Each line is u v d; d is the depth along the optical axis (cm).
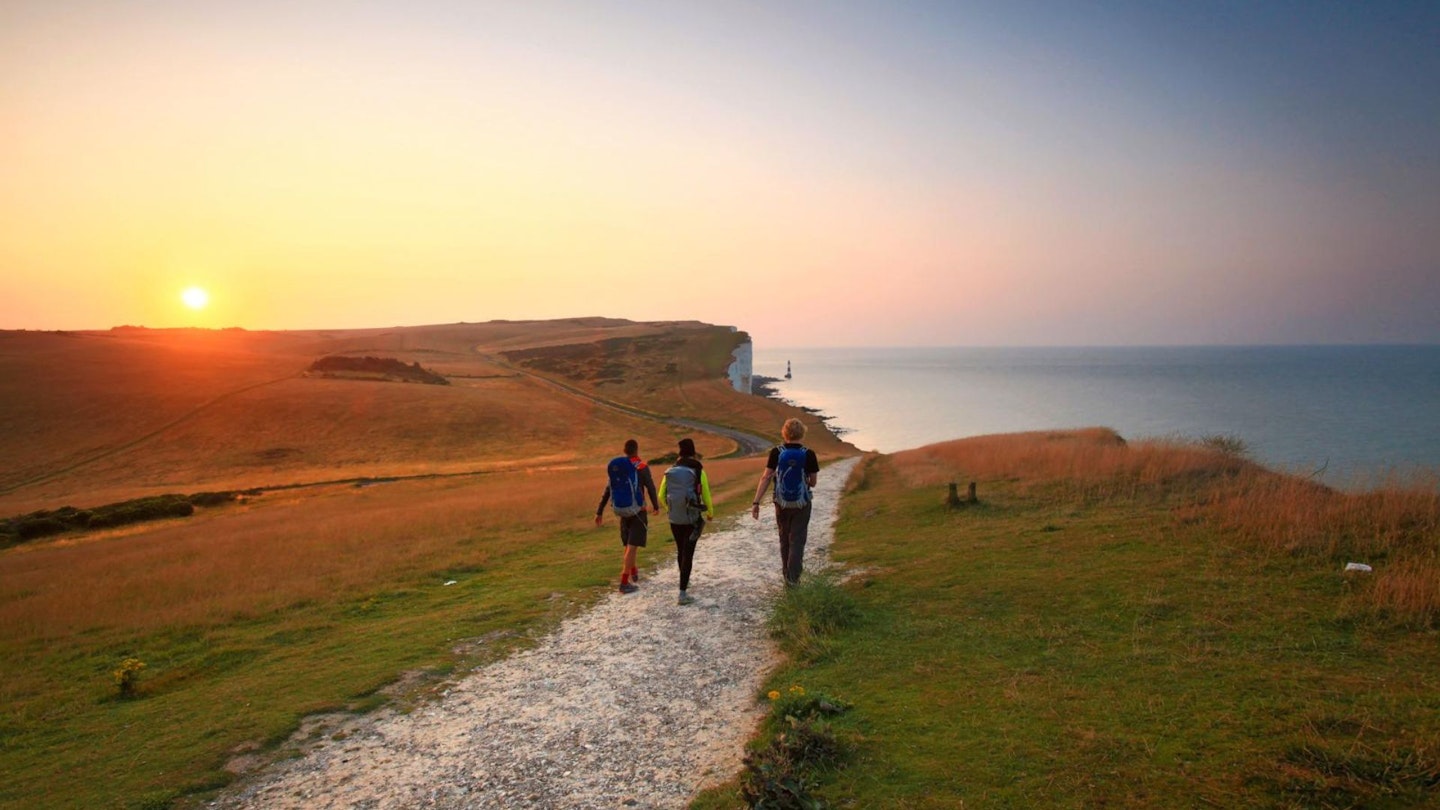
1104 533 968
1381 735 390
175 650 862
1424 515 785
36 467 5734
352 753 525
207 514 3462
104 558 1806
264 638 872
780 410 10244
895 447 8169
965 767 407
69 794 480
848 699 529
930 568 899
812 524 1416
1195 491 1154
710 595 924
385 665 707
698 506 905
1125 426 7969
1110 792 363
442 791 464
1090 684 505
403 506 2534
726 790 426
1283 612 610
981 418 10669
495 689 638
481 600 972
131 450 6206
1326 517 835
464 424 7638
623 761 491
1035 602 714
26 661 876
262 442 6588
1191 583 711
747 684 616
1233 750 391
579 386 11719
